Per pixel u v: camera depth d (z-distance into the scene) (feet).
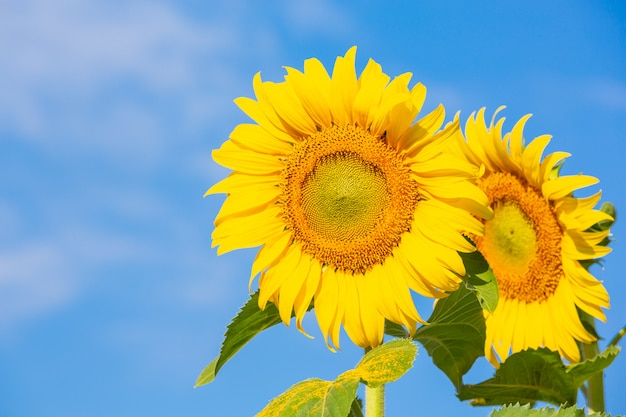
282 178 2.68
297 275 2.64
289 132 2.67
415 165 2.60
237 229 2.65
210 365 2.66
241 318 2.55
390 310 2.58
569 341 3.11
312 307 2.67
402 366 2.25
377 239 2.63
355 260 2.64
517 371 2.93
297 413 2.22
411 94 2.54
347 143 2.64
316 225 2.67
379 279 2.62
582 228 3.04
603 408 2.99
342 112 2.64
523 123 3.10
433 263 2.55
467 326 2.70
